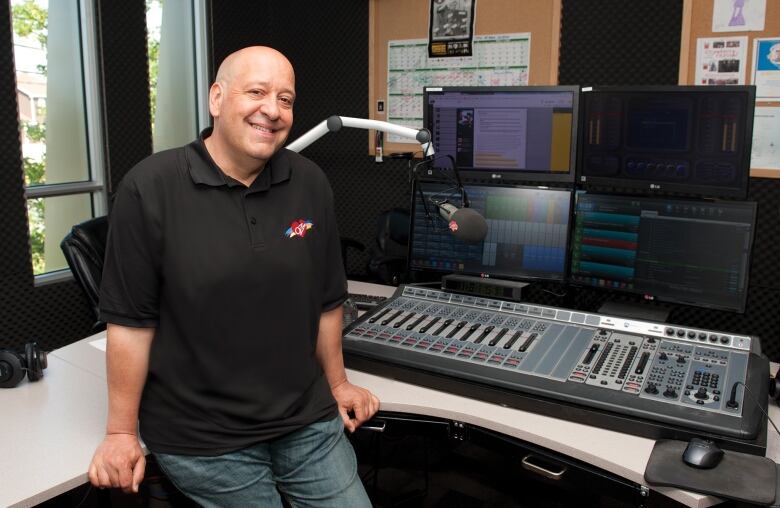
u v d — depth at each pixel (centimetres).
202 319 143
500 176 232
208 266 142
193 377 147
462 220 196
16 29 331
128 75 364
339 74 367
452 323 197
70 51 354
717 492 129
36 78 343
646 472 137
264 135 143
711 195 203
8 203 324
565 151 221
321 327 171
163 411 148
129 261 143
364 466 288
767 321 273
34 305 342
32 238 352
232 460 147
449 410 166
